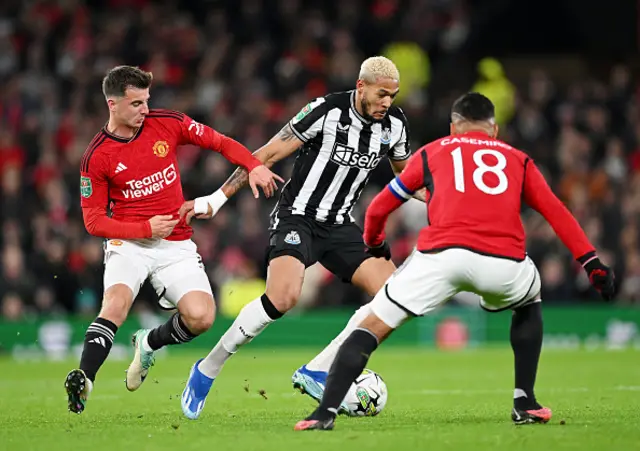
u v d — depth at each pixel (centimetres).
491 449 1752
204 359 2409
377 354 5112
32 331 5106
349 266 2603
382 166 6081
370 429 2053
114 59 6931
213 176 5891
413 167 2106
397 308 2012
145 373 2622
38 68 6894
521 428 2038
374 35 7406
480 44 7688
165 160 2467
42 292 5216
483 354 5097
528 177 2088
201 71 6931
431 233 2039
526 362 2145
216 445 1831
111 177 2427
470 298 5869
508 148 2109
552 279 5750
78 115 6462
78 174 5897
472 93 2181
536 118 6969
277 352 5266
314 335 5488
